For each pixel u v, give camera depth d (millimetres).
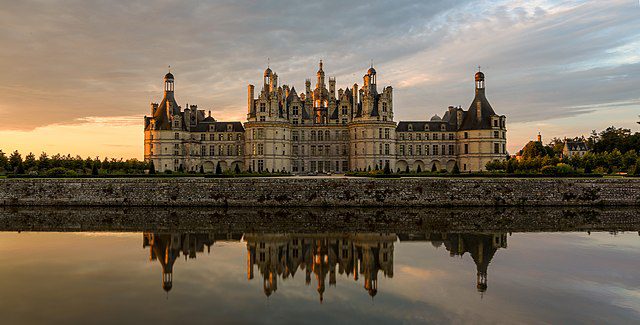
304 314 21375
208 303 22750
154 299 23156
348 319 20734
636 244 37344
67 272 28062
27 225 47188
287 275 28672
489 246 36750
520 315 21094
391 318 20812
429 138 121562
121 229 44781
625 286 25578
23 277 26891
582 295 23953
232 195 64062
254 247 36688
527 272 28625
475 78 118938
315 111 127375
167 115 114250
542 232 43281
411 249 35969
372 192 63781
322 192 63875
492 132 113938
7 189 64938
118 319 20297
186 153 115375
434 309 22000
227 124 121938
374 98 116812
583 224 48312
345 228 45812
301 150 120188
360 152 111688
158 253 33875
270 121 110812
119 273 28000
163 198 64062
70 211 58969
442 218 52781
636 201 63281
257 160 110312
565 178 67688
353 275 28609
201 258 32562
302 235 41938
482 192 63781
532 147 120812
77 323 19781
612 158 100000
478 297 23766
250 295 24250
